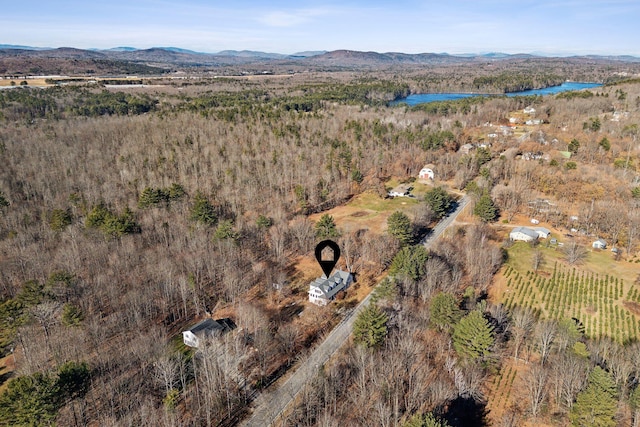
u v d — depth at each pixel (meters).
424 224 115.12
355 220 121.44
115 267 88.31
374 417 54.38
